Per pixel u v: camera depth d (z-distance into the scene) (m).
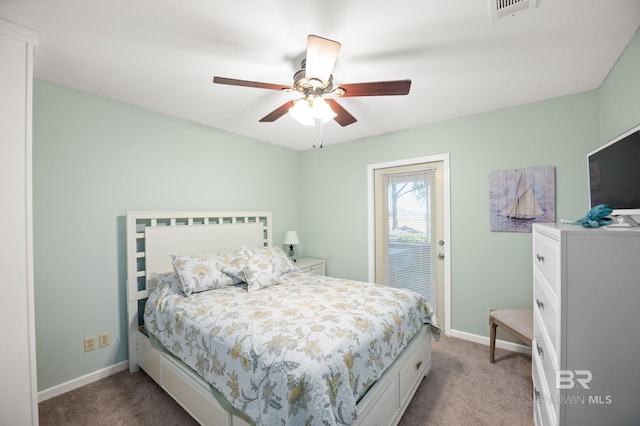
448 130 2.87
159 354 1.95
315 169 4.01
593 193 1.60
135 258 2.29
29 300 1.31
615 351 0.89
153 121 2.54
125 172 2.35
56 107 2.00
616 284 0.88
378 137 3.38
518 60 1.75
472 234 2.75
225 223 3.07
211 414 1.48
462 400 1.87
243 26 1.41
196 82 2.01
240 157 3.33
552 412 1.09
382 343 1.53
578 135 2.24
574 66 1.83
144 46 1.58
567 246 0.93
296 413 1.08
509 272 2.56
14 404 1.26
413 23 1.39
